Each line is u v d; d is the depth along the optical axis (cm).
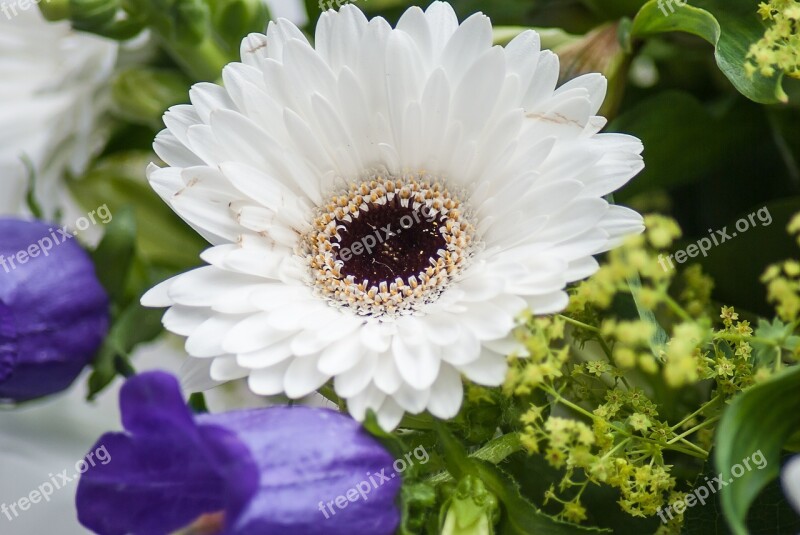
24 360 39
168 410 34
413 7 38
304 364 36
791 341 35
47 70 46
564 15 43
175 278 37
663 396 39
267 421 35
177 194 37
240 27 43
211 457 34
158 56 46
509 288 36
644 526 38
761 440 34
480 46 37
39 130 46
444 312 37
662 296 34
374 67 38
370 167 39
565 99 37
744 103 43
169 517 35
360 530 35
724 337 35
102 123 47
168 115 38
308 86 38
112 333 40
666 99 42
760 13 38
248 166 38
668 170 43
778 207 41
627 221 37
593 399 38
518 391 35
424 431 37
